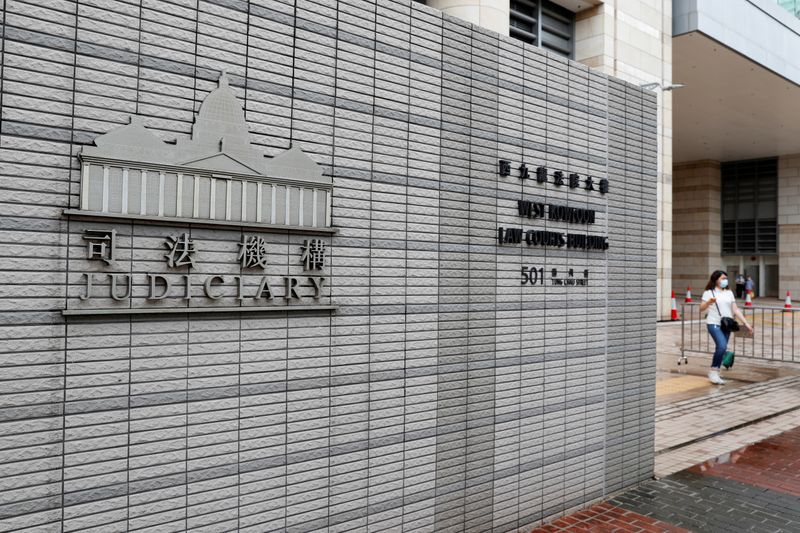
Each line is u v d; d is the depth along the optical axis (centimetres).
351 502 422
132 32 330
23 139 298
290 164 390
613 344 645
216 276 356
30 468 299
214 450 358
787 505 612
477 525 507
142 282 331
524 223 551
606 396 634
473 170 507
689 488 662
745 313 3044
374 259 437
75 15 313
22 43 298
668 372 1389
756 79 2736
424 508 468
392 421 447
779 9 2677
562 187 589
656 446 816
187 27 349
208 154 355
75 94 313
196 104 353
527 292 553
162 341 339
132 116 330
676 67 2592
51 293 305
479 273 511
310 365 401
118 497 324
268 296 379
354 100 426
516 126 545
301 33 398
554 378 578
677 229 4591
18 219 296
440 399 480
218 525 359
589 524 564
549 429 571
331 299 412
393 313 448
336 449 415
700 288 4447
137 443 330
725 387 1221
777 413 1009
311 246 400
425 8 473
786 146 4022
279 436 386
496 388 524
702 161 4466
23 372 297
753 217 4409
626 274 664
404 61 457
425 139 471
